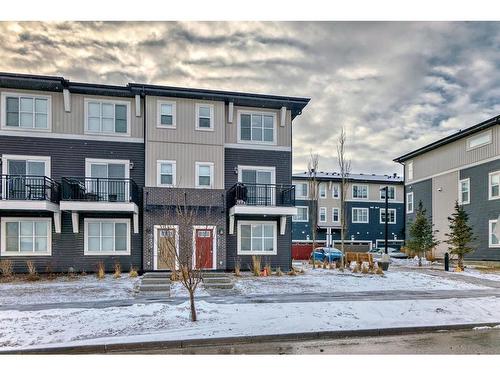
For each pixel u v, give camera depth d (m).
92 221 19.56
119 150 20.14
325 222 46.25
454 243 25.14
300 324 9.83
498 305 12.43
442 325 10.15
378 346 8.52
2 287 15.22
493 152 26.98
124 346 8.20
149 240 19.53
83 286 15.49
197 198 20.25
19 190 18.78
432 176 33.88
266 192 21.25
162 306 11.40
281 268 21.42
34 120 19.30
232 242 21.02
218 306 11.63
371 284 16.78
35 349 7.84
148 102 20.25
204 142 20.73
